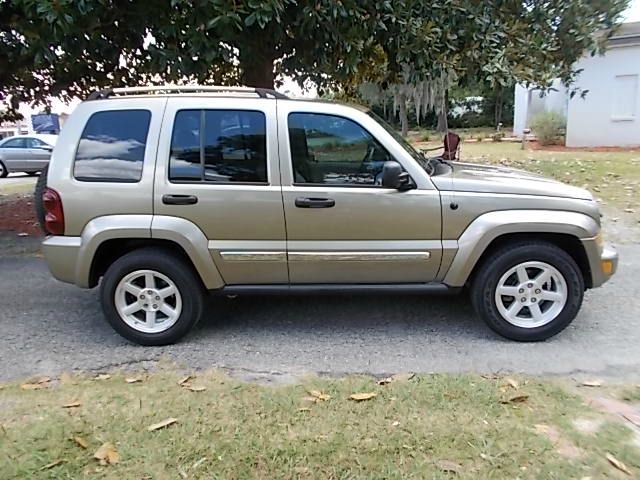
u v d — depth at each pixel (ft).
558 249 12.25
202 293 12.78
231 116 12.10
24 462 8.13
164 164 12.03
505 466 7.84
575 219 12.06
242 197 11.99
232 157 12.09
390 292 12.64
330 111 12.15
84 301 16.01
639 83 57.21
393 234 12.14
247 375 11.05
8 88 29.99
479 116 116.47
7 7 16.97
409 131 106.22
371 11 18.95
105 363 11.78
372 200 12.00
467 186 12.12
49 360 11.96
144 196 12.01
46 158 57.67
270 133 12.03
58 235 12.28
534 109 84.58
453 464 7.91
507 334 12.54
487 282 12.39
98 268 12.67
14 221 29.04
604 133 60.34
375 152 12.17
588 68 59.31
